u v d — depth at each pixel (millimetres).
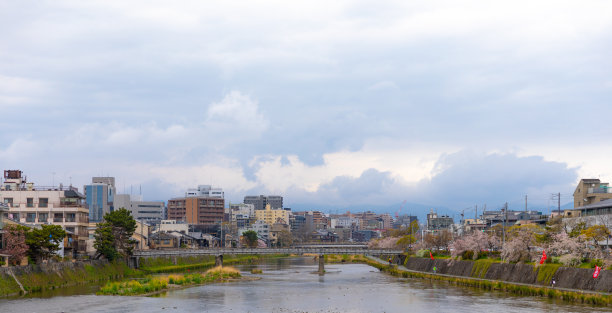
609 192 174750
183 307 98250
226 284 139250
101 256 153625
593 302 93750
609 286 96062
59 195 152750
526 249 126750
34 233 119000
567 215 164000
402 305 100688
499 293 114000
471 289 123125
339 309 97125
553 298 102188
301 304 103062
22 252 111000
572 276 105438
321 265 189375
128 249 164125
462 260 153375
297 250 193125
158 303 102188
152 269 176125
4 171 164250
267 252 192000
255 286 134375
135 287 116312
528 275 118125
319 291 123500
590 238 111625
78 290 116188
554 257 117000
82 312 90312
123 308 95250
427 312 92500
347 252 197625
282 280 152625
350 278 160000
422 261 179375
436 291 120625
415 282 144375
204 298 110250
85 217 160000
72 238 147625
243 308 98125
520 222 197625
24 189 159500
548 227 139875
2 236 111250
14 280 108062
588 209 148375
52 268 122625
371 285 136625
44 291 113000
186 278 138750
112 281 134875
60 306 95188
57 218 151375
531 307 93438
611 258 100750
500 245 151750
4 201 151125
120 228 161250
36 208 151250
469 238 156625
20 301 99000
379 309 96625
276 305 101688
